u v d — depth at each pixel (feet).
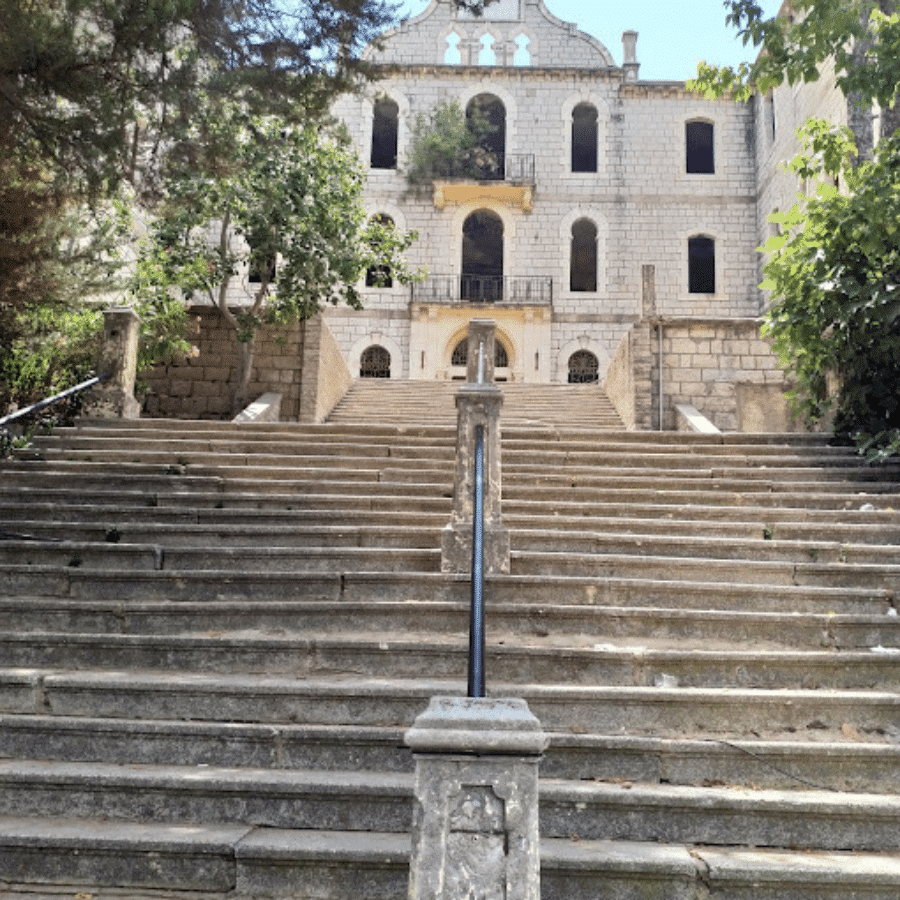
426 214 88.17
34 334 38.68
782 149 80.48
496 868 8.56
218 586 19.93
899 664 16.43
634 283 87.30
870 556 22.41
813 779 13.89
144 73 24.58
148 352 46.24
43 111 23.73
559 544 23.03
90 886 12.01
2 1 21.06
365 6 26.25
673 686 16.35
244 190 47.83
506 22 92.27
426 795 8.75
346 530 22.91
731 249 88.33
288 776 13.46
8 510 24.70
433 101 90.07
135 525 23.16
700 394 46.26
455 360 87.40
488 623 18.28
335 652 16.81
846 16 25.30
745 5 26.16
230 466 29.84
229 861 12.02
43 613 18.19
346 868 11.96
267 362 49.14
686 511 25.88
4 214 27.96
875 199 28.81
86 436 32.83
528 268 87.66
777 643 17.99
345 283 50.37
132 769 13.74
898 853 12.59
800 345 35.91
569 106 90.48
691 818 12.93
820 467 30.94
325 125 29.48
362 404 53.67
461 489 20.95
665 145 90.07
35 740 14.37
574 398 54.34
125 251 54.19
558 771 14.03
